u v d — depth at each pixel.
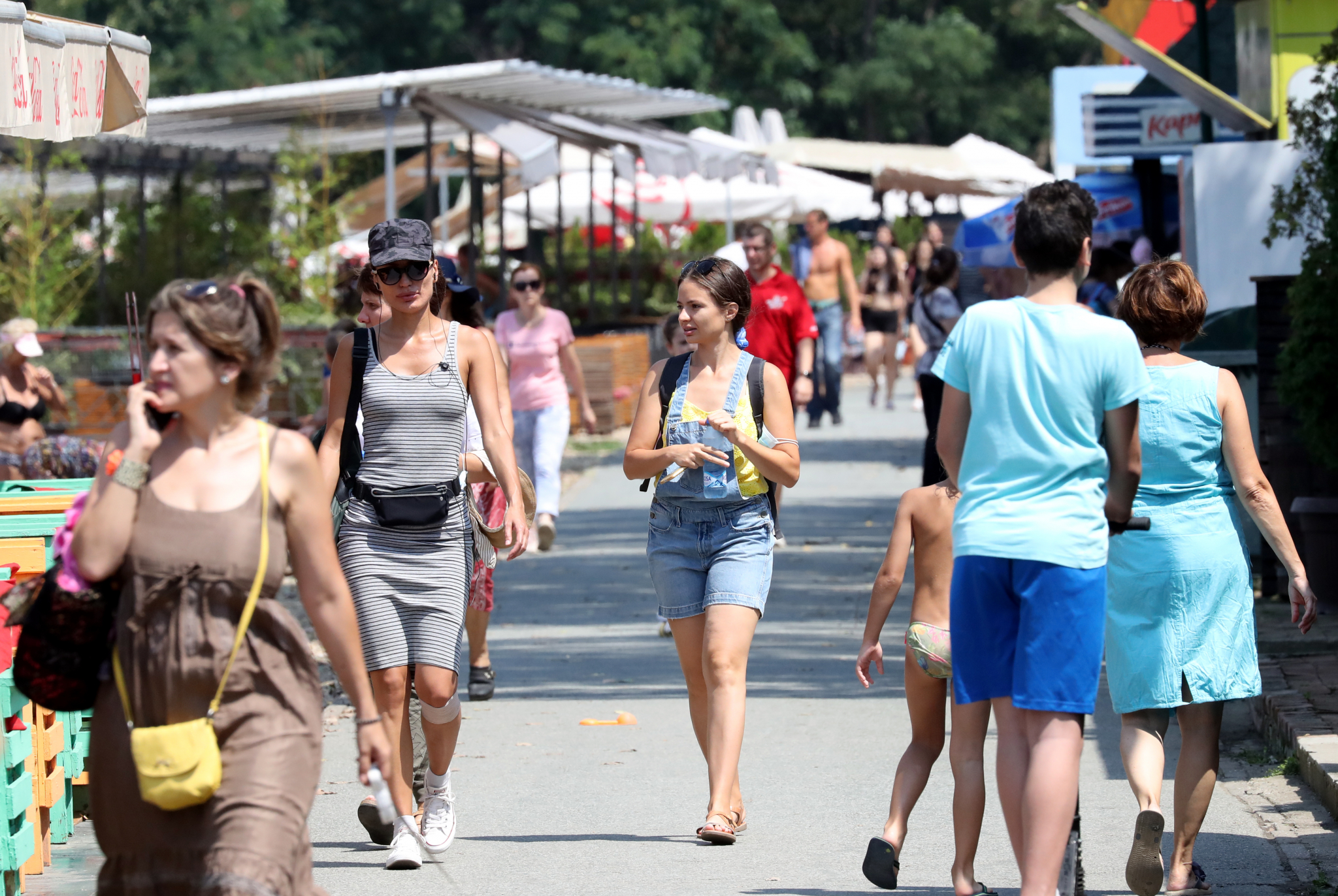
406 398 21.81
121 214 87.44
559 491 49.16
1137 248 68.12
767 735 29.33
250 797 13.80
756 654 36.50
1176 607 19.78
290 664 14.29
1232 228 52.09
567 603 43.41
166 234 85.69
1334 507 36.53
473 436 24.55
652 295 100.62
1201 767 20.00
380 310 22.23
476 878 21.25
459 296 26.30
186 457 14.21
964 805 18.83
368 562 21.64
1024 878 16.75
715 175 78.44
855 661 35.69
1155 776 19.72
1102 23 54.09
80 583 14.03
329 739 29.27
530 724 30.52
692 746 28.67
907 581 45.62
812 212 85.25
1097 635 16.88
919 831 23.27
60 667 14.18
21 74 22.98
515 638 38.94
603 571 48.00
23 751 20.56
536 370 48.62
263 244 84.00
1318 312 35.66
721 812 22.50
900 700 31.98
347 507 21.84
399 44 186.12
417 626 21.77
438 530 21.86
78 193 89.25
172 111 68.06
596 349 84.06
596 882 20.97
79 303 80.25
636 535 54.88
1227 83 64.56
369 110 73.62
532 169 66.75
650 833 23.34
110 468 14.20
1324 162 37.06
